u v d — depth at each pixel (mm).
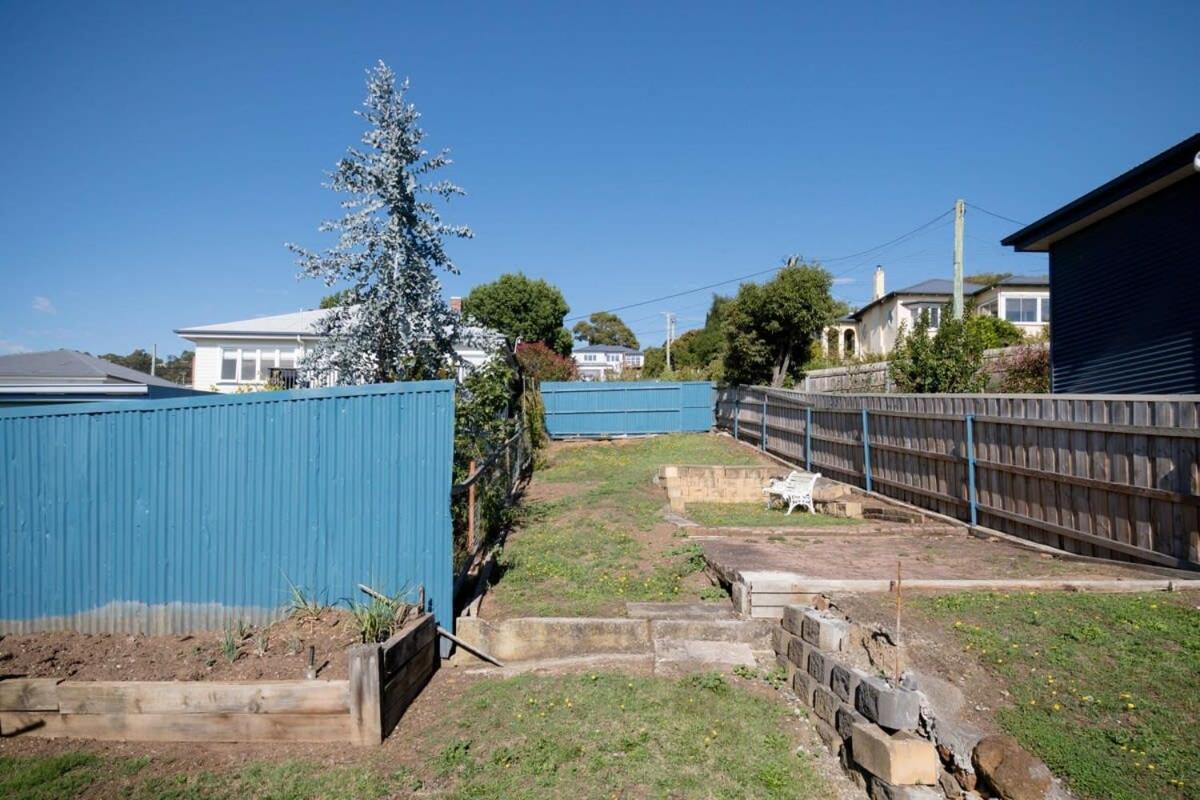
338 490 5840
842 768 4301
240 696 4527
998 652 4574
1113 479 6539
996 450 8281
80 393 11562
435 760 4309
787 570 6746
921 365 13500
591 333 90062
